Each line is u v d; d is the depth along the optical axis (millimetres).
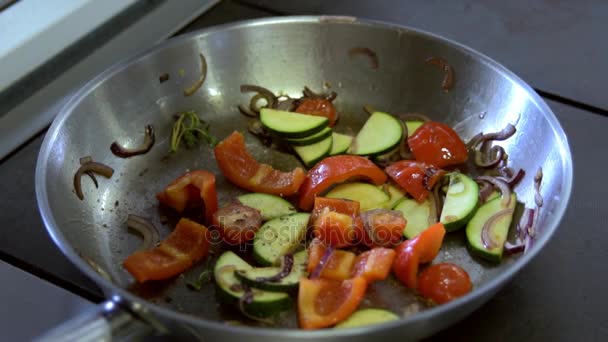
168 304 561
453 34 757
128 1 724
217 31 678
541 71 718
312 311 538
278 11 775
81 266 507
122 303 492
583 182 625
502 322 544
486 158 644
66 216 592
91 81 631
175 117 681
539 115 614
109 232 609
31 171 635
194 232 586
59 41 681
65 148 604
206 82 691
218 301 562
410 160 651
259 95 700
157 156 662
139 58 652
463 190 615
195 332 496
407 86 690
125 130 656
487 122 655
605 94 695
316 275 556
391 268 571
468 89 665
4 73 654
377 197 625
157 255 579
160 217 619
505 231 593
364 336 485
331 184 624
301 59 701
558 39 751
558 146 587
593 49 740
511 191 615
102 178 634
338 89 706
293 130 658
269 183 630
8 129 657
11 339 534
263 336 480
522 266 504
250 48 692
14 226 599
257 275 559
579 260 577
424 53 674
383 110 695
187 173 633
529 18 776
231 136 639
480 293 491
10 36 657
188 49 674
